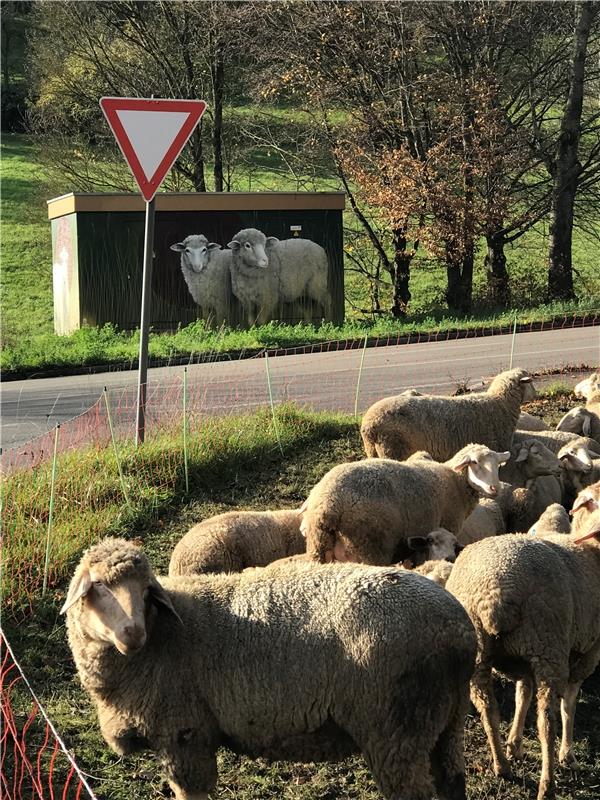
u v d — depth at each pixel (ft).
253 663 17.06
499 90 100.58
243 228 84.69
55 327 90.48
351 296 118.01
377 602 16.75
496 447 35.86
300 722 17.02
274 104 130.21
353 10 98.53
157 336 79.36
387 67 99.66
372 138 102.53
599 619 22.06
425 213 98.22
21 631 26.20
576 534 22.74
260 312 85.61
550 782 19.98
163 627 17.61
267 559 26.66
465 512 29.30
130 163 34.50
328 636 16.80
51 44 124.47
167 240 83.20
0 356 70.59
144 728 17.62
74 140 127.44
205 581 18.42
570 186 102.27
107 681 17.66
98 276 81.76
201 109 34.53
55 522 32.14
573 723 22.91
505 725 23.20
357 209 108.47
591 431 38.22
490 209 98.02
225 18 107.86
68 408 50.75
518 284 111.55
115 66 122.11
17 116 181.06
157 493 34.78
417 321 93.76
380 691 16.47
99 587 17.07
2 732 21.02
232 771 20.61
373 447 35.37
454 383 52.31
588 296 108.17
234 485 36.42
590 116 122.11
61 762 20.52
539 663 20.31
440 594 17.04
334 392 51.03
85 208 81.05
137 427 37.27
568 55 103.76
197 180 120.26
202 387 53.47
